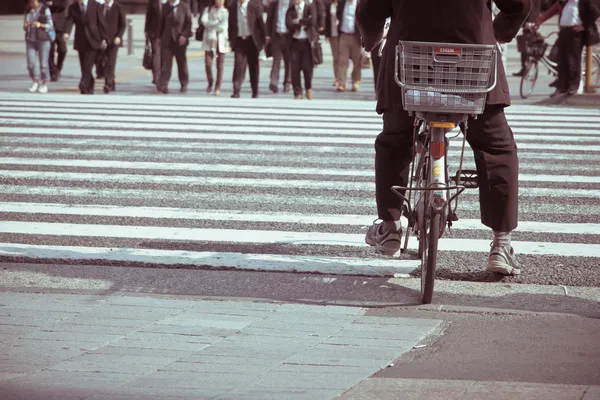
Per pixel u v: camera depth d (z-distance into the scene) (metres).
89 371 5.44
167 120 18.53
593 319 6.89
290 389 5.11
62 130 16.98
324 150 15.08
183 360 5.71
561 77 24.09
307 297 7.50
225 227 10.04
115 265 8.53
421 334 6.41
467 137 7.51
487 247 9.23
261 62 37.66
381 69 7.33
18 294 7.32
